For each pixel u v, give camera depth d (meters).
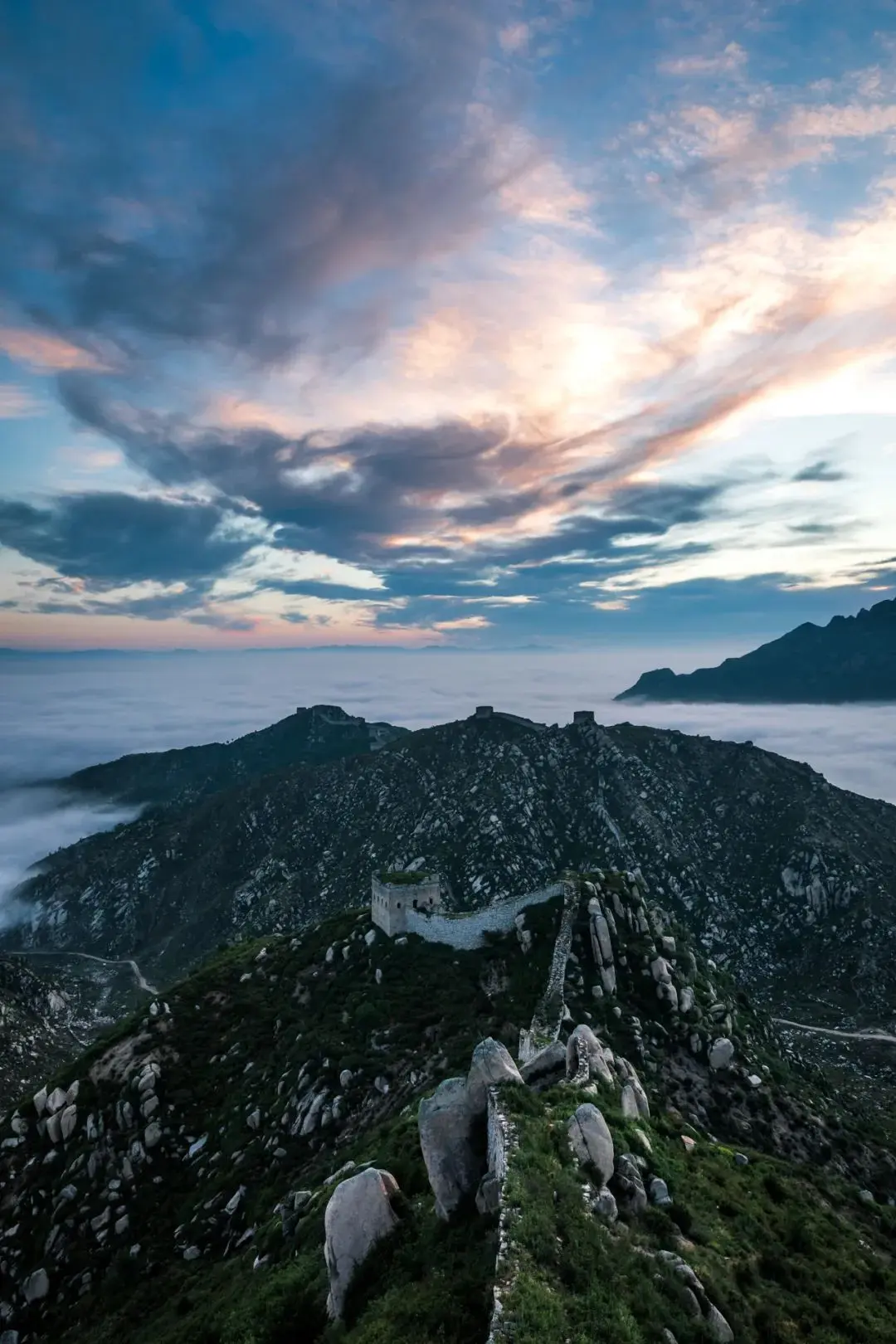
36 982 143.38
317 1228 33.62
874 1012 127.31
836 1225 31.92
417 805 197.88
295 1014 75.75
